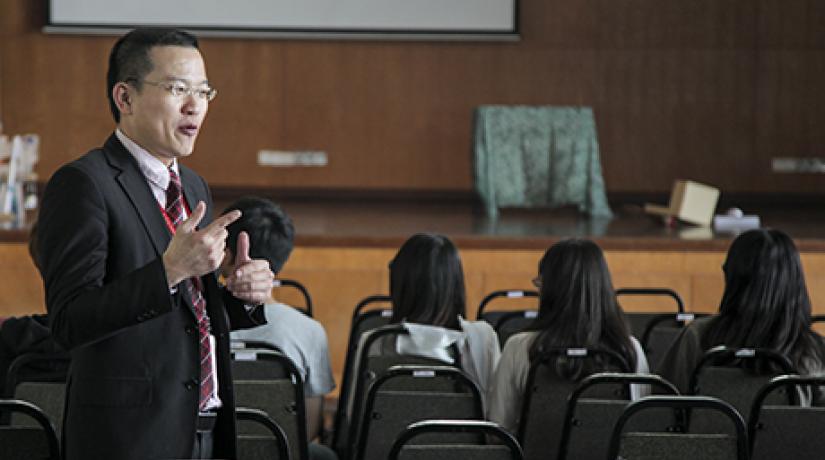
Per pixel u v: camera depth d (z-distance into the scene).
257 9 17.02
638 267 10.98
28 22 16.92
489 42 17.28
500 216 13.96
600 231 11.88
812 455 4.79
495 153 13.60
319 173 17.39
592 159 13.67
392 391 5.36
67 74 17.05
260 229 5.38
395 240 10.92
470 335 5.80
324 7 17.03
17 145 12.16
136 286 3.06
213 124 17.23
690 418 5.15
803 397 5.28
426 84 17.31
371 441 5.08
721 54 17.28
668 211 12.61
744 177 17.38
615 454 4.17
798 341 5.43
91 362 3.37
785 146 17.33
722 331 5.57
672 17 17.27
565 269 5.39
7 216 11.68
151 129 3.39
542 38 17.27
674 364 5.89
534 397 5.25
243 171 17.33
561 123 13.60
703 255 11.00
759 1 17.20
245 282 3.40
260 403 4.98
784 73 17.27
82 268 3.19
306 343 5.94
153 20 16.92
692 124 17.34
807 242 11.02
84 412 3.35
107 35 17.03
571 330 5.36
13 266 10.85
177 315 3.42
